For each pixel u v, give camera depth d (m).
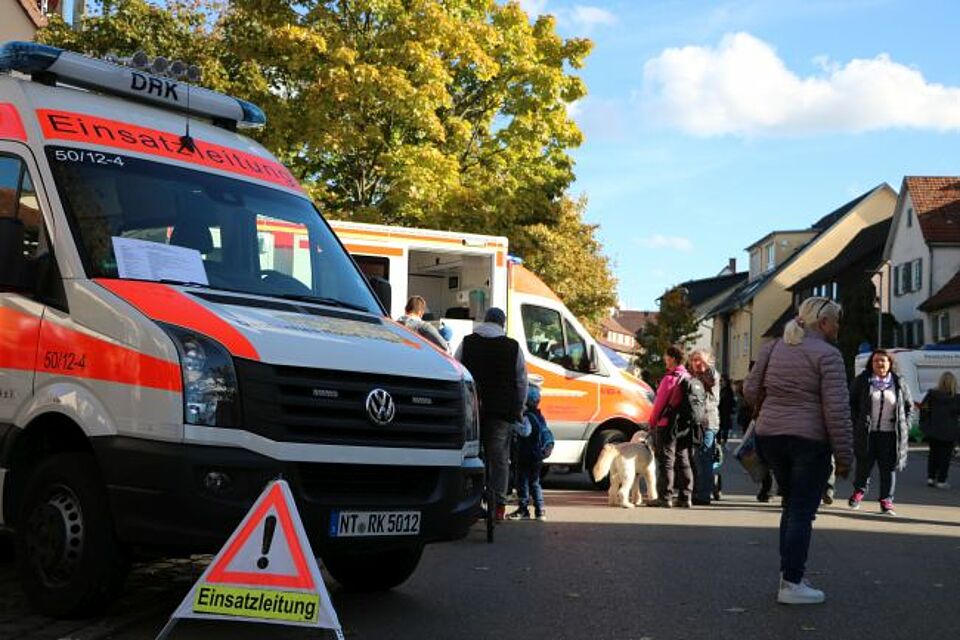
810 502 7.56
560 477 18.34
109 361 5.88
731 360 85.25
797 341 7.64
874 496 16.31
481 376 10.44
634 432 16.12
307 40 20.56
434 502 6.31
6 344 6.40
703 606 7.35
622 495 13.67
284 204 7.54
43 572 6.02
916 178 54.78
